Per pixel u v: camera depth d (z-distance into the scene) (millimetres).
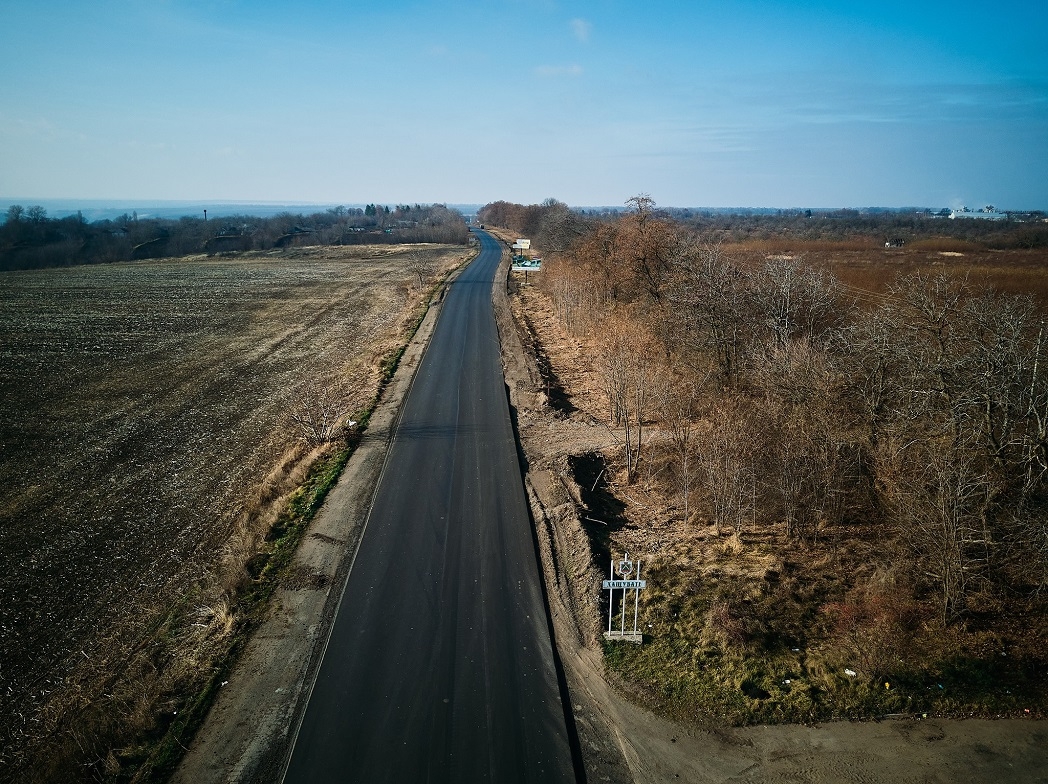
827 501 16969
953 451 14695
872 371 17828
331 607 14133
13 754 11453
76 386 33656
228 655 12750
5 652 13961
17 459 24234
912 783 9844
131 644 13977
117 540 18359
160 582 16281
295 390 32469
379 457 22156
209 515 19734
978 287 31828
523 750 10438
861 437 17812
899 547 14836
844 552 15641
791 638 12922
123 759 10516
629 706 11406
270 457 24031
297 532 17266
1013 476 15180
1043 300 31734
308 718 11102
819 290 26062
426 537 16906
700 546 16328
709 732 10844
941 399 16219
